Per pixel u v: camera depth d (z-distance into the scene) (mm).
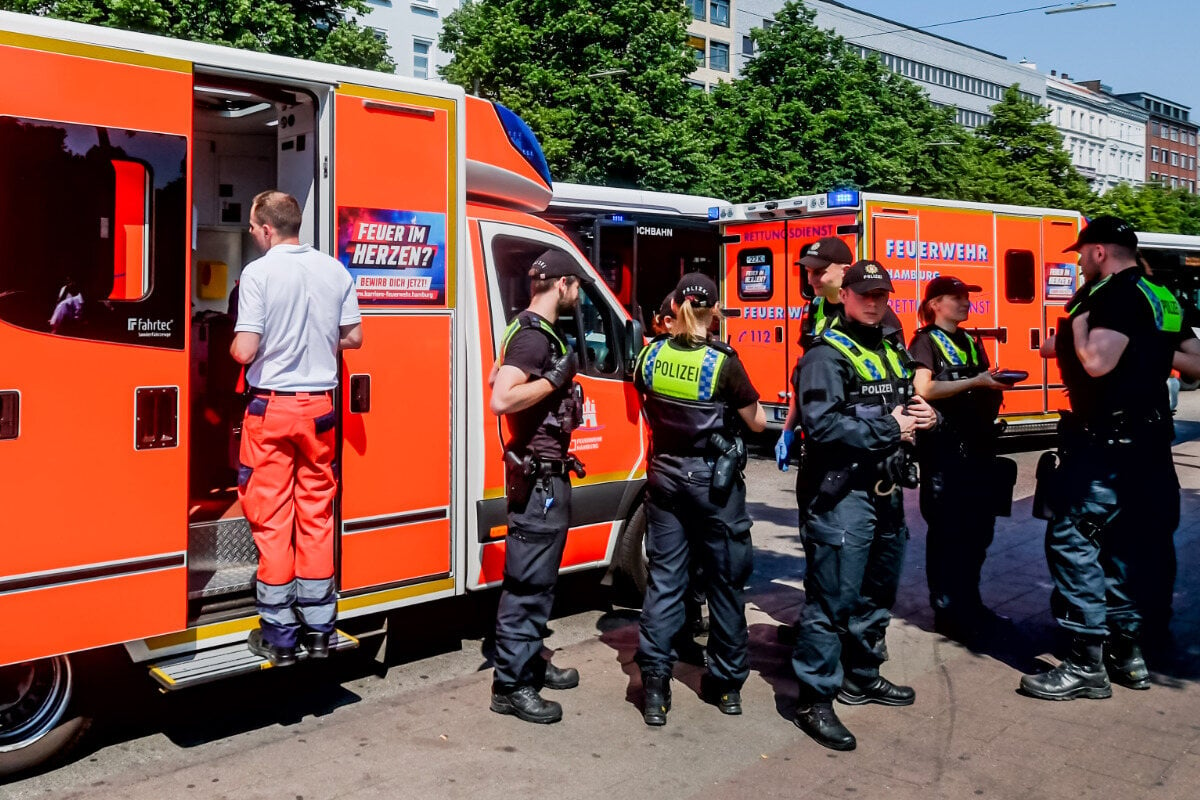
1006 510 5645
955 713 4652
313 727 4465
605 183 24406
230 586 4512
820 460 4363
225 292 5887
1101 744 4305
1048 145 38219
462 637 5785
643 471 6043
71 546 3830
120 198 3941
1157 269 18625
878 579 4621
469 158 5367
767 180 27703
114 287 3922
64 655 3980
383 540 4816
